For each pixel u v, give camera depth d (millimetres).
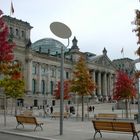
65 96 84750
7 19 138500
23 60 143750
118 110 111938
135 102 133000
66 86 83875
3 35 38219
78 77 57281
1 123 43562
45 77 160000
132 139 25141
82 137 27578
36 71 154750
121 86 64562
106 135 29250
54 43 187875
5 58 38156
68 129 35562
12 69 40000
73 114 77875
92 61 191750
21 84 70812
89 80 57531
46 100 155750
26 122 35031
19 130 33375
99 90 195375
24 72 143375
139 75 23156
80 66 57906
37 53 154375
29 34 150500
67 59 172125
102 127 26734
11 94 68688
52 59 164125
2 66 38438
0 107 108438
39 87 154750
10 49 38812
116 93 65625
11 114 79688
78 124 44188
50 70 163375
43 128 36000
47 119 57562
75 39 179000
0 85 44281
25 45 145000
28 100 142750
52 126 39312
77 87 56969
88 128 37188
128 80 64562
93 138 26906
